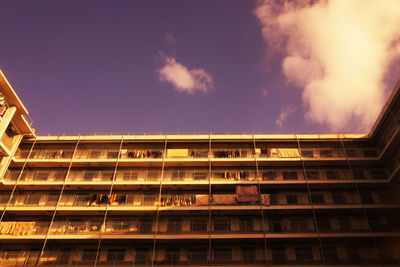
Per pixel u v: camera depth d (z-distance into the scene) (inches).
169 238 1266.0
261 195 1375.5
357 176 1473.9
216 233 1355.8
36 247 1350.9
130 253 1332.4
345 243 1317.7
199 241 1318.9
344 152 1505.9
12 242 1342.3
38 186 1435.8
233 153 1552.7
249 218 1393.9
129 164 1513.3
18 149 1585.9
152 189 1465.3
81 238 1270.9
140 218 1408.7
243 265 1237.1
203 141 1582.2
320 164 1496.1
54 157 1558.8
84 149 1603.1
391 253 1264.8
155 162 1487.5
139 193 1466.5
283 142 1587.1
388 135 1434.5
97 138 1581.0
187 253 1326.3
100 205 1405.0
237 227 1373.0
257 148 1579.7
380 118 1412.4
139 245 1352.1
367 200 1411.2
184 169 1520.7
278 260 1294.3
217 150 1581.0
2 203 1421.0
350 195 1432.1
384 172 1472.7
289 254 1306.6
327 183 1385.3
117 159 1478.8
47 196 1450.5
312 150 1558.8
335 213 1385.3
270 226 1370.6
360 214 1381.6
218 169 1514.5
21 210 1346.0
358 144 1560.0
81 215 1412.4
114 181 1423.5
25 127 1525.6
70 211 1365.7
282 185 1421.0
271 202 1409.9
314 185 1419.8
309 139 1561.3
